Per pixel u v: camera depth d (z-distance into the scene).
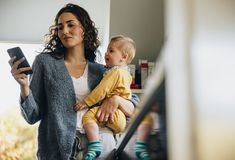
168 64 0.34
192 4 0.31
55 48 1.48
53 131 1.25
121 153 1.10
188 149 0.30
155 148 0.51
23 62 1.30
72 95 1.32
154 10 2.16
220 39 0.30
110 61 1.51
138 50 2.18
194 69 0.31
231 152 0.28
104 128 1.33
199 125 0.29
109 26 2.18
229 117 0.29
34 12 2.51
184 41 0.32
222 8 0.30
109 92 1.38
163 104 0.42
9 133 2.54
